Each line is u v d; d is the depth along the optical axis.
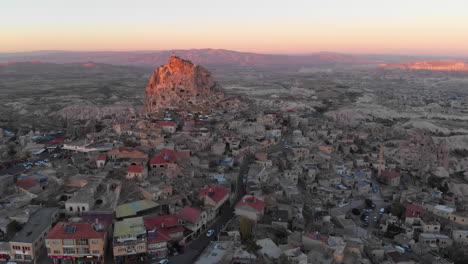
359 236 130.38
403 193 181.25
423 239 137.25
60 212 118.94
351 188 188.38
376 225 150.88
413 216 153.25
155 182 146.25
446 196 190.25
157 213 124.06
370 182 198.75
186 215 118.81
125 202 127.88
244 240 111.38
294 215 139.12
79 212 118.62
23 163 188.50
